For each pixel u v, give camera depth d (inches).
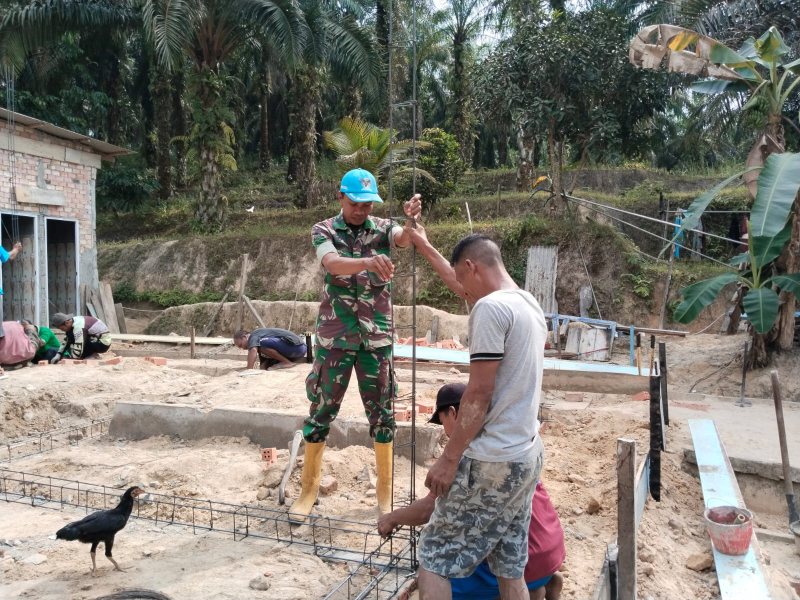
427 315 595.8
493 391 104.7
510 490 105.5
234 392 309.3
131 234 1059.9
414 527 150.7
